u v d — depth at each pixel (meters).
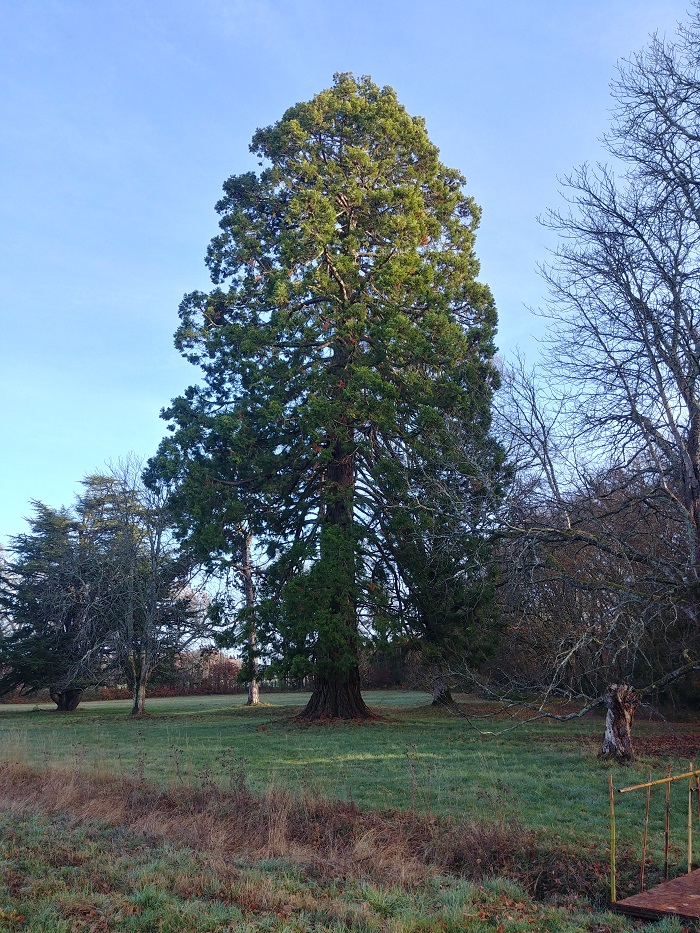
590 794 13.02
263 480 26.30
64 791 12.18
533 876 8.98
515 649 26.50
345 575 23.55
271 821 10.27
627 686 16.97
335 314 26.02
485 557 19.83
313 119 29.00
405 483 23.47
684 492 15.05
